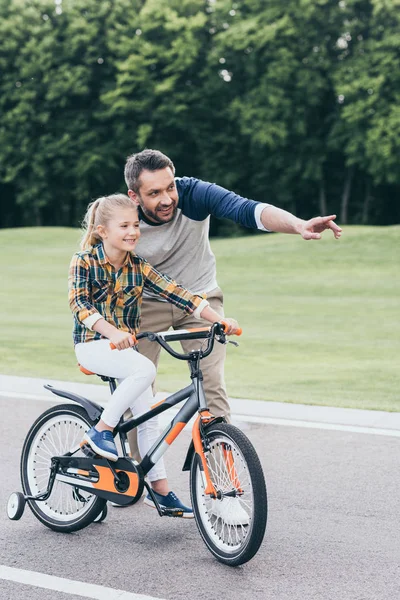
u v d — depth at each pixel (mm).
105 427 4539
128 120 55031
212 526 4387
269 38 48875
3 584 4035
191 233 4992
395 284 22188
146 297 5246
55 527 4812
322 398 8172
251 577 4086
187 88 53688
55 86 54031
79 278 4461
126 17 56031
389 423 7078
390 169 48156
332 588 3945
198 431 4289
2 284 23672
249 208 4684
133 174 4668
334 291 21328
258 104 50688
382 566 4219
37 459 5727
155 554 4422
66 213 60156
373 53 48281
